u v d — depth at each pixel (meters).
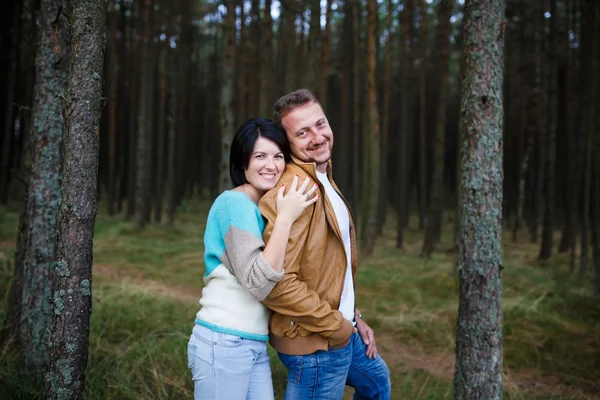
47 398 1.80
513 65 10.98
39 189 2.79
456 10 10.70
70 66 1.78
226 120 6.77
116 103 12.78
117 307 4.38
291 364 1.83
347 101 10.05
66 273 1.78
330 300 1.82
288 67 8.22
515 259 8.17
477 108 2.37
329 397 1.86
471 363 2.35
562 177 10.02
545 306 5.25
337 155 11.38
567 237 8.41
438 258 8.03
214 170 15.74
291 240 1.72
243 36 9.47
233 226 1.71
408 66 10.11
